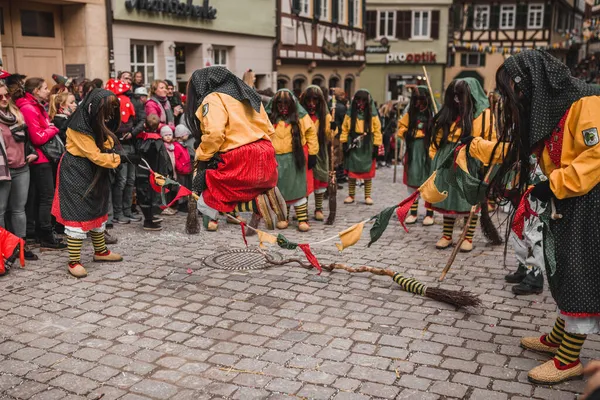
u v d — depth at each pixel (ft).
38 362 13.00
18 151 19.92
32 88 22.25
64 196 18.38
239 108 15.06
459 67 115.75
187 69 52.49
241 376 12.37
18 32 36.50
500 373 12.50
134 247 22.26
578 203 11.33
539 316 15.62
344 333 14.46
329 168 27.27
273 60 64.23
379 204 32.37
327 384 12.03
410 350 13.55
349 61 85.15
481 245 22.97
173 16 47.32
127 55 43.04
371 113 30.91
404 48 111.24
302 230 25.43
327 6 77.05
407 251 22.06
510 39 114.01
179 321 15.23
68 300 16.65
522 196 12.26
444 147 22.50
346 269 18.88
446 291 16.40
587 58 154.10
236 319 15.33
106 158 18.16
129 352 13.48
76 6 39.11
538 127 11.42
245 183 15.11
